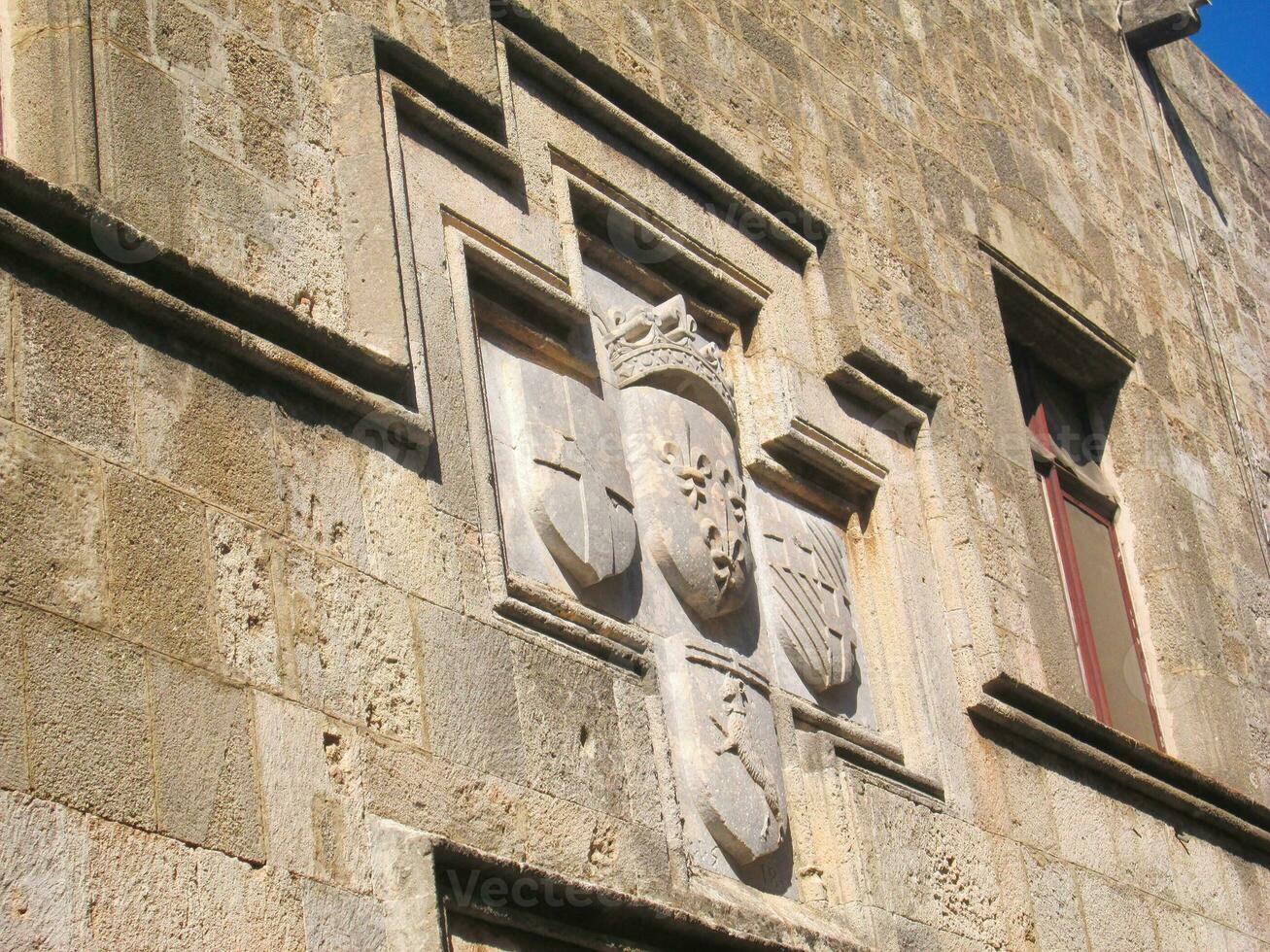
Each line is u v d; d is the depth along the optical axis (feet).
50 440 19.02
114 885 17.51
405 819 20.31
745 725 25.67
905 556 30.81
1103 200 42.32
